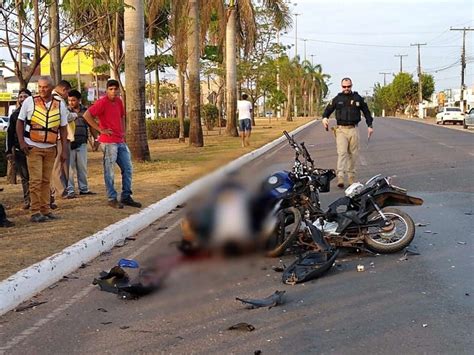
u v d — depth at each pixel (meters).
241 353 4.59
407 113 112.50
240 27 32.78
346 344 4.70
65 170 11.03
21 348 4.81
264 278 6.54
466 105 66.81
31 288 6.12
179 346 4.77
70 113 10.85
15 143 9.66
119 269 6.44
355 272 6.71
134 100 17.02
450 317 5.21
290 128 41.88
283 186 7.23
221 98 50.66
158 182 13.34
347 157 12.40
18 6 12.52
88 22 15.38
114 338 4.98
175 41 24.44
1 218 8.61
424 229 8.62
